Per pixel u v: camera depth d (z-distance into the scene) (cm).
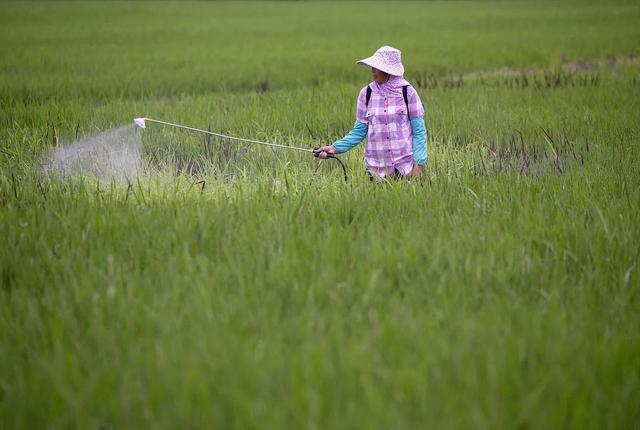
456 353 674
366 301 793
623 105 2064
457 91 2445
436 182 1234
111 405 621
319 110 1972
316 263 888
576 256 946
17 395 645
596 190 1215
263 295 807
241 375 652
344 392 627
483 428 587
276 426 586
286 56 3706
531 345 708
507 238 976
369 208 1091
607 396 644
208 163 1446
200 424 599
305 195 1167
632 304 831
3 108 2144
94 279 849
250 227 995
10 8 8512
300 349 690
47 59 3569
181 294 823
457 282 848
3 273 902
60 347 693
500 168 1395
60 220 1039
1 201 1178
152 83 2788
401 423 586
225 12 8112
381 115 1220
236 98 2302
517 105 2134
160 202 1145
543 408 620
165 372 654
